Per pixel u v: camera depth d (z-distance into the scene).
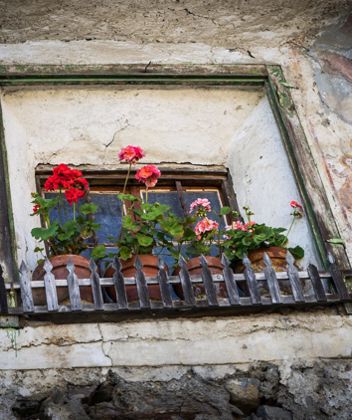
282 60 7.36
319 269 6.43
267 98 7.20
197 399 5.86
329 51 7.48
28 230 6.51
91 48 7.18
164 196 7.12
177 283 6.04
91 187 7.06
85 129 7.13
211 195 7.20
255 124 7.23
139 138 7.21
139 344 5.92
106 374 5.80
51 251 6.34
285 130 6.98
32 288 5.88
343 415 5.94
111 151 7.15
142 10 7.29
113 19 7.26
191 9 7.34
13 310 5.82
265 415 5.88
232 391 5.91
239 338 6.05
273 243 6.46
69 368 5.79
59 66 6.98
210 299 5.98
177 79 7.13
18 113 7.01
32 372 5.74
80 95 7.08
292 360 6.05
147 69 7.10
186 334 6.00
